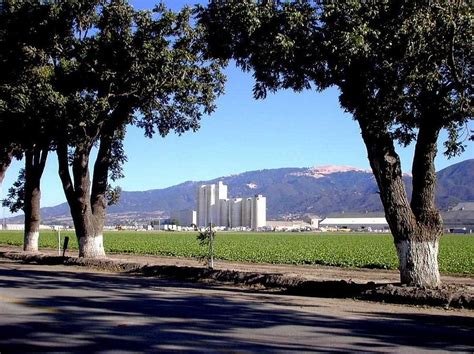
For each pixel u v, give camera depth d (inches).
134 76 1039.0
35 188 1499.8
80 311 531.8
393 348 389.7
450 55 620.7
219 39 686.5
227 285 853.8
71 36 1060.5
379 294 672.4
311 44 624.1
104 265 1100.5
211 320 490.6
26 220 1498.5
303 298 690.8
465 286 691.4
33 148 1254.9
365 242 2957.7
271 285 820.0
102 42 1011.3
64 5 1002.7
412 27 581.0
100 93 1072.2
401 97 646.5
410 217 686.5
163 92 1117.7
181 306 577.9
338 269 1234.6
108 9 997.2
